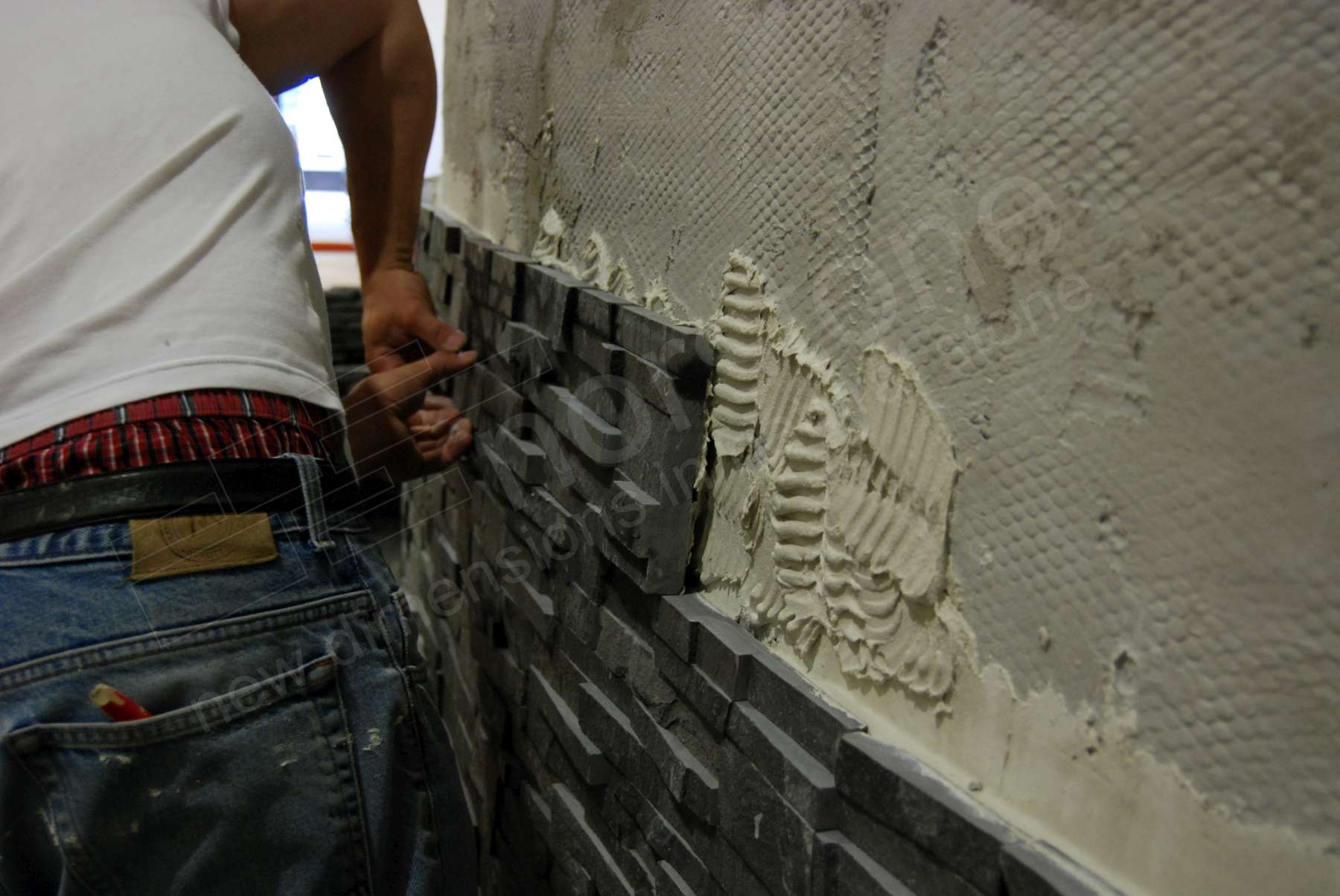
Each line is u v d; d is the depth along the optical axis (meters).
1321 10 0.42
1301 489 0.44
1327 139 0.42
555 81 1.19
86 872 0.74
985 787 0.61
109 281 0.79
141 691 0.74
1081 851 0.54
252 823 0.79
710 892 0.82
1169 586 0.50
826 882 0.66
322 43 1.14
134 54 0.83
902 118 0.65
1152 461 0.50
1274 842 0.45
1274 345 0.45
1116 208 0.52
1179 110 0.48
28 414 0.77
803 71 0.74
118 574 0.75
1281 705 0.45
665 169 0.95
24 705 0.71
